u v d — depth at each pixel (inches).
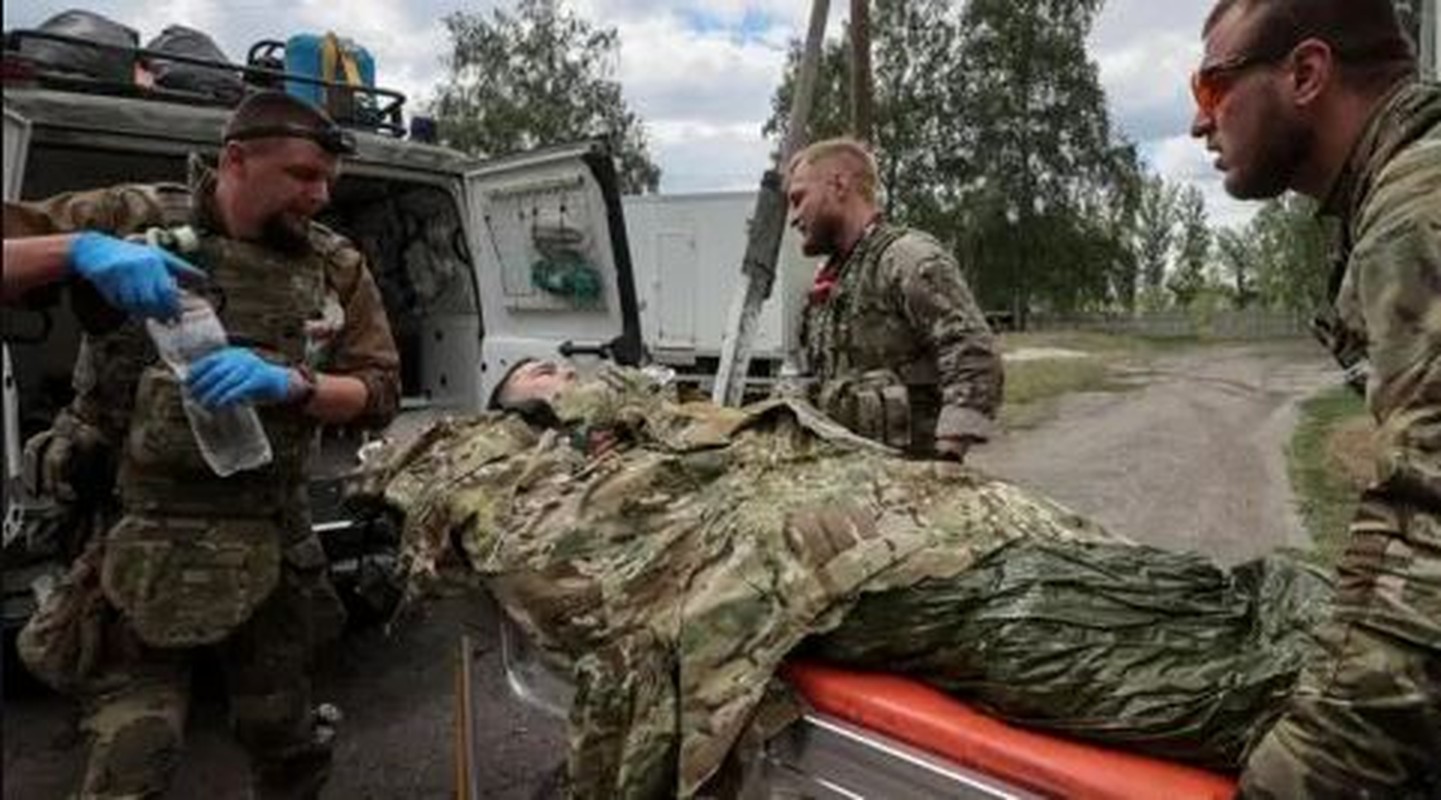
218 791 142.1
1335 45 51.9
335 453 192.2
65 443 102.2
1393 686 44.8
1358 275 48.7
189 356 93.0
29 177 200.4
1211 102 56.7
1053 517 84.0
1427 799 47.5
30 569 140.2
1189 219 2807.6
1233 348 1512.1
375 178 198.2
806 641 76.9
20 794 139.8
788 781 76.2
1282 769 48.4
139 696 100.0
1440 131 48.3
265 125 97.2
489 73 1578.5
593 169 181.2
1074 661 67.2
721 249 504.4
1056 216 1800.0
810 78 191.5
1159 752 64.5
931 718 69.6
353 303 112.6
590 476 97.5
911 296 123.0
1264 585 72.4
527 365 121.0
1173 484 343.9
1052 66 1787.6
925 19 1825.8
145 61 187.0
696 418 102.8
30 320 171.2
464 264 212.7
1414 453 45.0
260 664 109.6
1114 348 1433.3
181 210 102.3
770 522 81.2
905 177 1823.3
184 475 98.7
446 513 103.0
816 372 136.6
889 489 84.7
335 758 152.3
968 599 72.4
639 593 84.8
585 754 81.4
